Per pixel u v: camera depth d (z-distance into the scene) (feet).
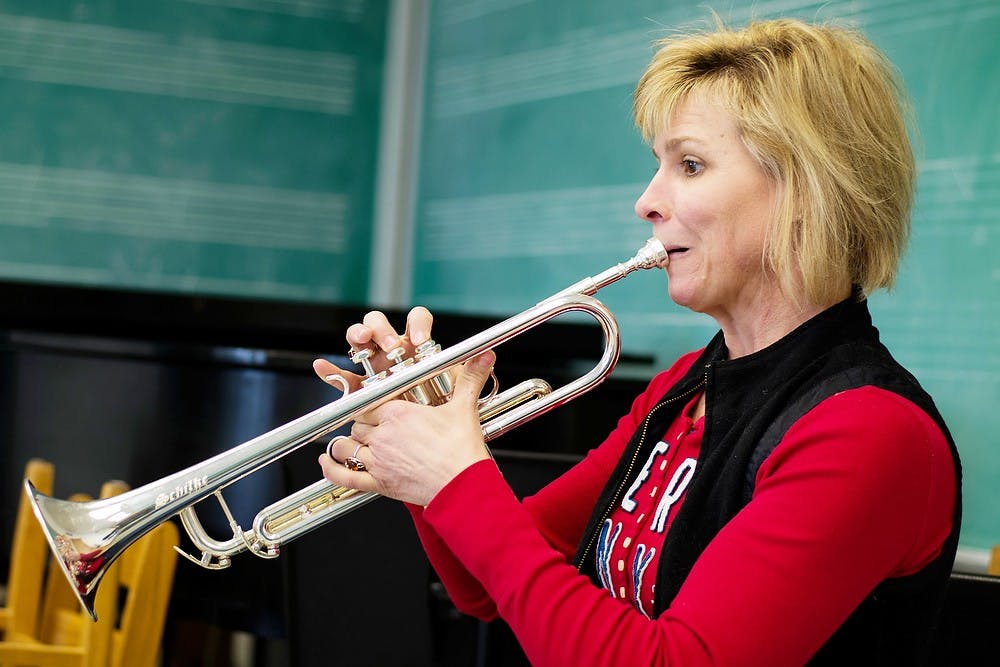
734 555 3.28
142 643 7.02
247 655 9.93
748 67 3.72
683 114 3.81
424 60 17.20
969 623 4.27
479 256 15.53
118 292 11.27
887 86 3.76
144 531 4.12
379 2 17.80
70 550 4.08
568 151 13.85
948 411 9.00
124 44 16.84
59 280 16.67
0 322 11.62
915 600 3.51
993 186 8.71
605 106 13.25
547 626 3.31
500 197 15.16
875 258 3.70
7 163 16.47
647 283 12.32
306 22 17.54
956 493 3.49
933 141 9.21
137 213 16.97
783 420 3.55
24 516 8.25
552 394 4.05
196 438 9.34
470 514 3.49
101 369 9.70
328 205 17.74
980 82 8.89
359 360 4.01
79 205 16.72
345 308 10.95
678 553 3.63
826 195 3.60
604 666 3.23
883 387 3.45
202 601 8.52
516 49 15.05
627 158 12.82
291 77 17.53
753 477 3.56
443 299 16.33
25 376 10.00
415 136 17.31
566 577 3.39
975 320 8.79
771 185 3.71
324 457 3.97
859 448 3.29
